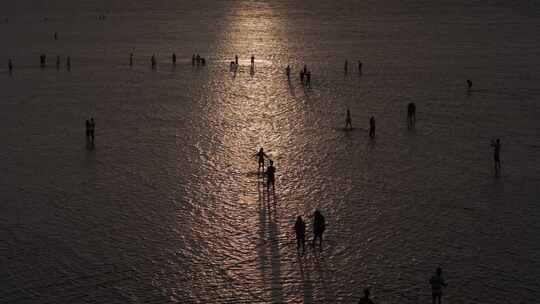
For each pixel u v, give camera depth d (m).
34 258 114.44
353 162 171.38
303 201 143.25
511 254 115.81
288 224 130.12
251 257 115.25
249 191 149.75
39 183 155.00
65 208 138.75
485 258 114.25
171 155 178.38
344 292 102.62
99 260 113.75
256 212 136.75
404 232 125.81
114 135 199.75
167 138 196.12
